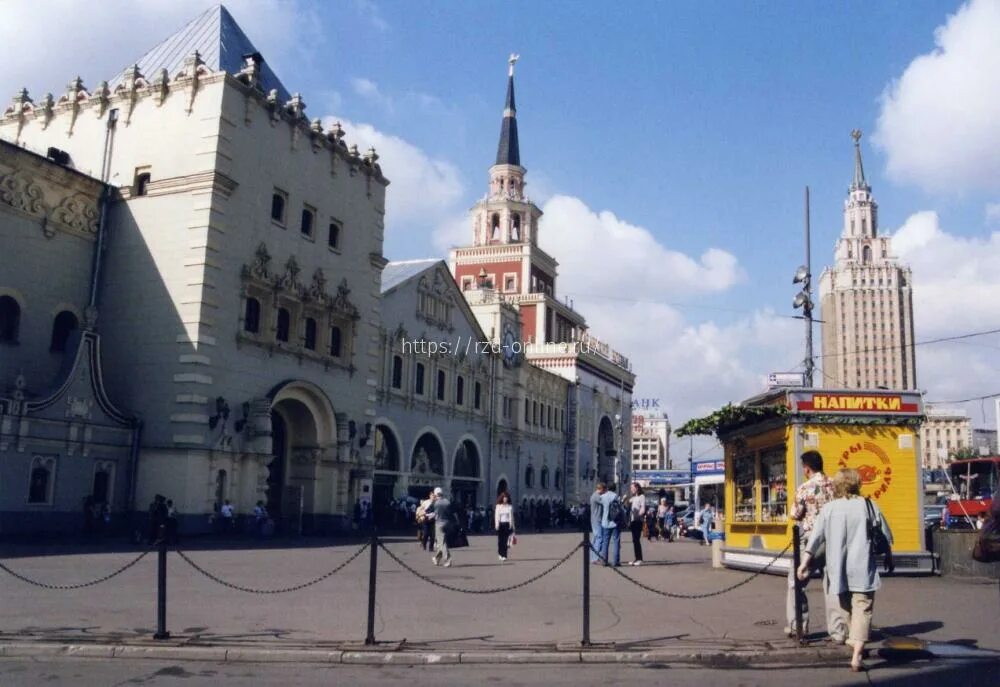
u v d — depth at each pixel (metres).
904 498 19.97
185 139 34.75
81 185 33.88
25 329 31.45
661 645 10.88
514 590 16.92
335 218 41.47
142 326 33.84
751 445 22.08
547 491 73.94
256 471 34.91
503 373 66.19
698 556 29.17
